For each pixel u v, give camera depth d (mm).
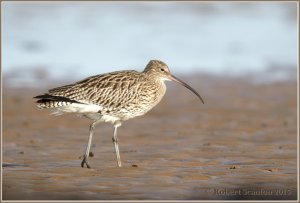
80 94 14859
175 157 15195
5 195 12281
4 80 24250
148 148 16156
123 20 35938
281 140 16906
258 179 13375
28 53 28266
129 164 14586
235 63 27109
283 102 21484
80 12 37406
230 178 13430
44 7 37469
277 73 25469
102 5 39250
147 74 15812
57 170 13977
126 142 16859
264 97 22141
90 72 25531
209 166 14352
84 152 15797
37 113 20250
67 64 26672
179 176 13539
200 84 23953
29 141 16906
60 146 16406
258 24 34906
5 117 19719
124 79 15367
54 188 12695
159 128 18438
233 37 32062
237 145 16375
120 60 27406
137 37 32000
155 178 13352
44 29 33031
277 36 32125
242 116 19828
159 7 39156
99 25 34562
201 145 16406
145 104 15602
